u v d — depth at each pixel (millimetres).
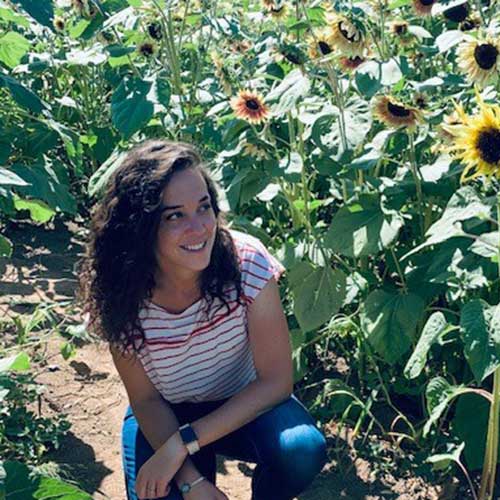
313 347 2172
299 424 1493
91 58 2709
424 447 1881
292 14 2564
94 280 1418
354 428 1968
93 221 1409
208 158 2420
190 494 1418
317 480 1824
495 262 1708
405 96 2324
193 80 2732
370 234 1861
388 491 1787
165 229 1352
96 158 3014
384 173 2266
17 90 2025
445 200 2016
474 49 1775
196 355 1472
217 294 1421
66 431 1955
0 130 2322
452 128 1466
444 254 1795
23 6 1669
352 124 1906
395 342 1825
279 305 1486
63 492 1342
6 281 2680
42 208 2189
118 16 2465
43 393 2096
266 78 2490
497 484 1780
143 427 1496
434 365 2043
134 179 1356
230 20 2990
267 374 1498
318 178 2596
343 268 2166
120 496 1778
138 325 1437
